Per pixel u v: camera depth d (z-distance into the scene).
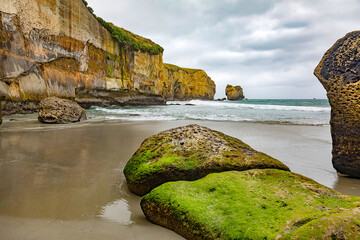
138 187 3.21
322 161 5.05
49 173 3.88
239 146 3.71
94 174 3.90
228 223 2.00
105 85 25.64
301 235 1.60
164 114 17.39
